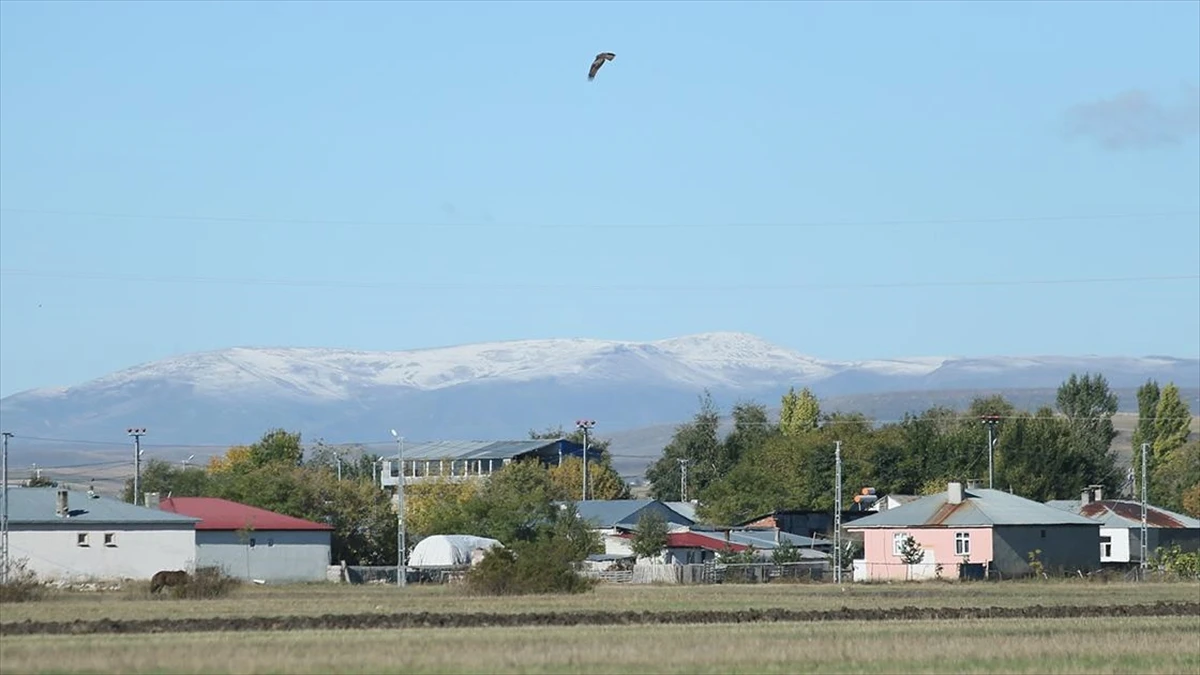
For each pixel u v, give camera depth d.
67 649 116.19
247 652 113.12
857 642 125.94
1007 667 110.94
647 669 106.56
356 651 114.69
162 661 107.88
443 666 106.81
